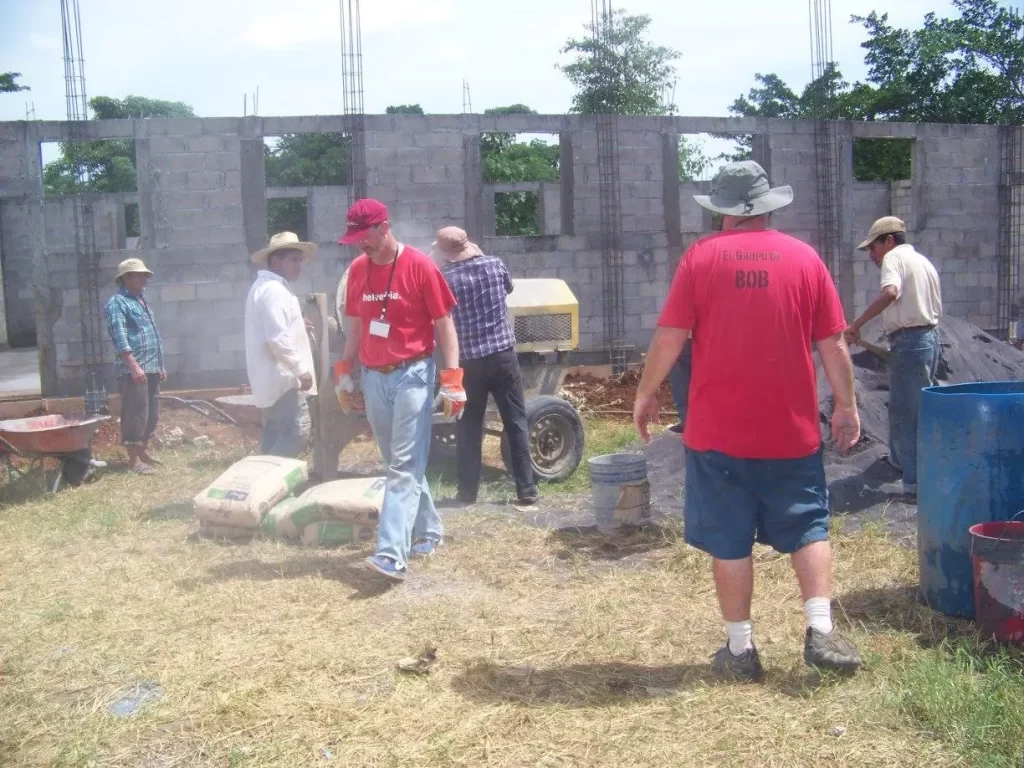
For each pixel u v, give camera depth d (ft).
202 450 31.58
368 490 18.69
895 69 79.25
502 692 11.71
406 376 15.99
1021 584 12.10
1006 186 51.26
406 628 13.98
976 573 12.60
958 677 11.25
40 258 38.17
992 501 13.29
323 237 68.54
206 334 39.75
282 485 19.54
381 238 15.78
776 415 11.09
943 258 50.75
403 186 41.86
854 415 11.54
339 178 89.56
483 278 21.35
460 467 22.21
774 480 11.35
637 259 44.98
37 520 21.48
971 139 50.65
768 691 11.33
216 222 39.70
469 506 21.91
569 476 25.05
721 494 11.39
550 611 14.66
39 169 38.11
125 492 24.36
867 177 80.89
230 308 39.86
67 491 24.68
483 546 18.13
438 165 42.11
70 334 38.58
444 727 10.82
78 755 10.41
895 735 10.18
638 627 13.84
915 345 20.44
